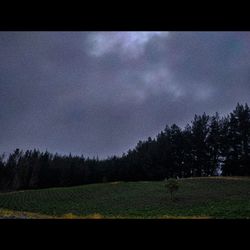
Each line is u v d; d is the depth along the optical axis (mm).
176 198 35250
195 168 65000
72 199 39344
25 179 67188
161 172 64438
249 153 59062
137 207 30469
